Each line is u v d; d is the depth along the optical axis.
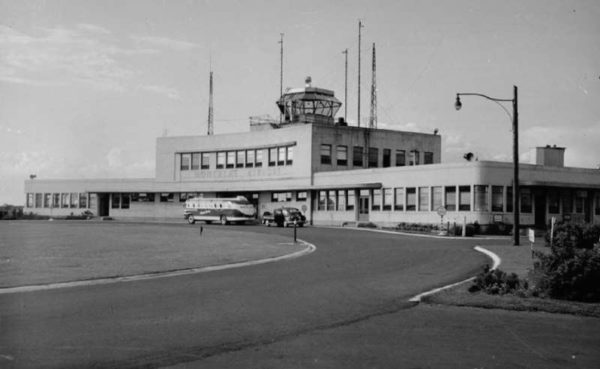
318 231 46.41
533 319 11.55
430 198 48.72
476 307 12.71
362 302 13.33
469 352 9.02
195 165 72.44
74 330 10.16
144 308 12.35
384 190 53.09
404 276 18.23
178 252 26.12
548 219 47.97
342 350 9.04
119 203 79.50
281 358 8.53
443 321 11.30
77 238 34.88
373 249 29.11
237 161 68.56
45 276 17.44
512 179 46.25
